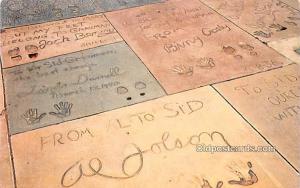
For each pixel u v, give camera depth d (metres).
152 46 3.03
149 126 2.20
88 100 2.44
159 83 2.59
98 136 2.14
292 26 3.27
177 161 1.96
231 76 2.64
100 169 1.93
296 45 2.98
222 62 2.80
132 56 2.90
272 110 2.30
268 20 3.38
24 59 2.90
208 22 3.38
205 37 3.14
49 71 2.74
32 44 3.10
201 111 2.31
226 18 3.44
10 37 3.22
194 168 1.92
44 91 2.54
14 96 2.50
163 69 2.74
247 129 2.16
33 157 2.01
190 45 3.03
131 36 3.18
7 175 1.91
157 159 1.98
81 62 2.84
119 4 3.78
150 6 3.72
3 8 3.76
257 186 1.81
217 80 2.60
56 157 2.01
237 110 2.31
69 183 1.86
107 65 2.79
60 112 2.34
